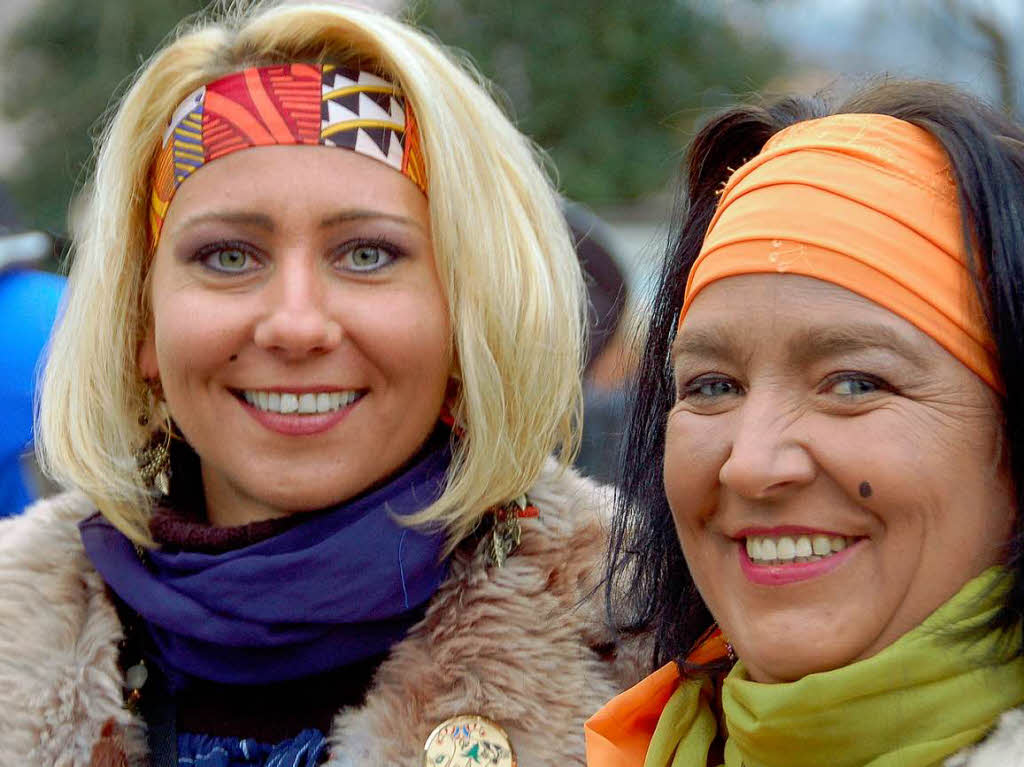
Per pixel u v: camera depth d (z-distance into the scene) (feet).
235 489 5.87
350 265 5.52
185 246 5.55
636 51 22.65
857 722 3.99
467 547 5.74
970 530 3.95
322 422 5.51
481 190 5.65
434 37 6.41
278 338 5.32
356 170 5.50
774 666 4.11
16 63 25.20
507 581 5.59
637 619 5.20
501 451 5.59
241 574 5.48
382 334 5.43
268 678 5.57
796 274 4.09
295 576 5.47
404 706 5.41
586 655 5.57
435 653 5.50
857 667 3.95
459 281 5.58
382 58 5.65
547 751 5.32
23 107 24.91
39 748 5.46
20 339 8.16
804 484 4.05
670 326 5.07
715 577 4.39
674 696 4.88
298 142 5.48
